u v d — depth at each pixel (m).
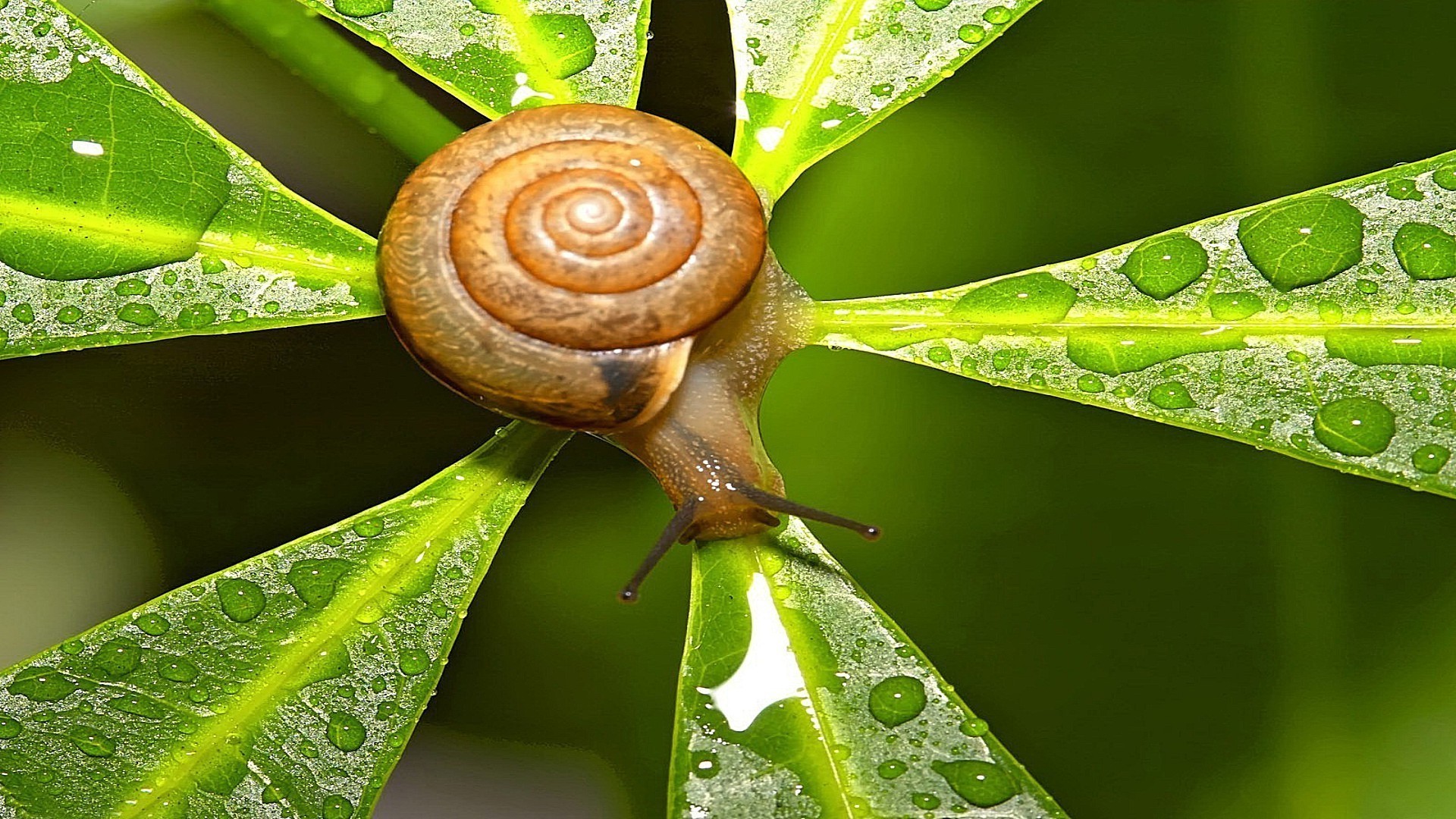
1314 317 0.22
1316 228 0.22
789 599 0.22
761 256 0.23
